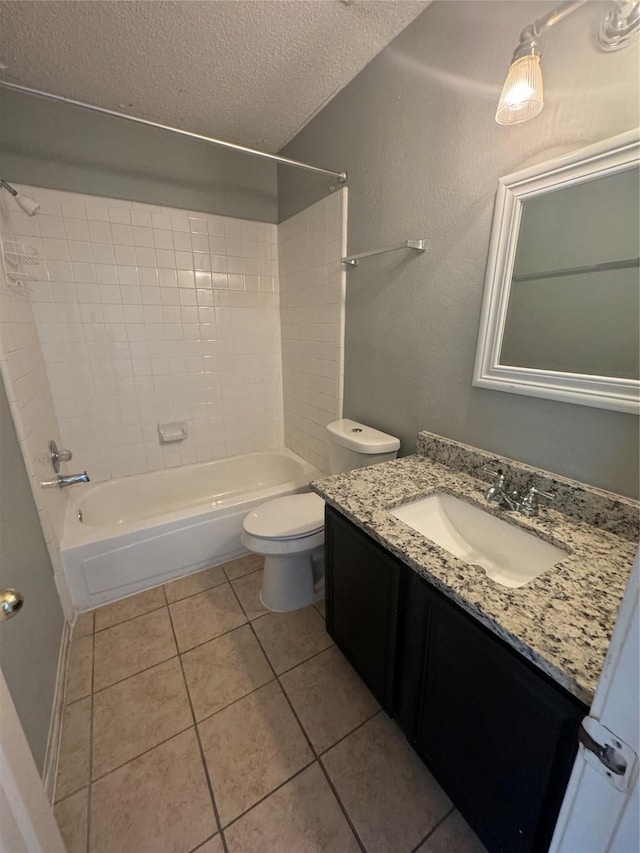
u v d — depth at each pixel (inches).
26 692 39.6
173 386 92.8
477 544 45.8
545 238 40.0
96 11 47.0
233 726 47.8
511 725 29.2
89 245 77.0
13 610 23.4
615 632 13.5
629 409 35.3
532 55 33.1
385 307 63.8
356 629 49.1
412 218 55.7
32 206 60.7
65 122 70.2
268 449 110.3
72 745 45.6
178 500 97.7
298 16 48.9
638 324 34.2
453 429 54.9
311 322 87.3
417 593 37.0
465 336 50.7
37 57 55.6
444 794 41.1
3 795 21.2
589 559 33.8
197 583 74.4
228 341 97.3
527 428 45.2
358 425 72.4
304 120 74.0
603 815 15.0
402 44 52.2
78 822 38.5
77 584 65.4
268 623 64.3
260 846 36.9
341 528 47.8
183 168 82.5
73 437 83.4
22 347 60.9
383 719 48.7
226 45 53.7
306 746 45.6
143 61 56.7
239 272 94.4
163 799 40.4
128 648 59.3
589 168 35.4
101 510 86.1
